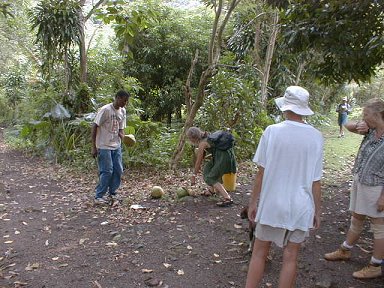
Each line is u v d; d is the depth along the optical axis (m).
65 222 4.79
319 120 14.95
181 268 3.58
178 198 5.61
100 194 5.43
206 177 5.37
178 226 4.59
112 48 12.72
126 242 4.15
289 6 5.21
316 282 3.29
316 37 4.82
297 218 2.57
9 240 4.23
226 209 5.18
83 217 4.97
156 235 4.34
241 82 8.26
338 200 5.71
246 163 7.81
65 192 6.25
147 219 4.84
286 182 2.62
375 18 4.49
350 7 4.60
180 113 14.77
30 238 4.30
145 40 13.41
